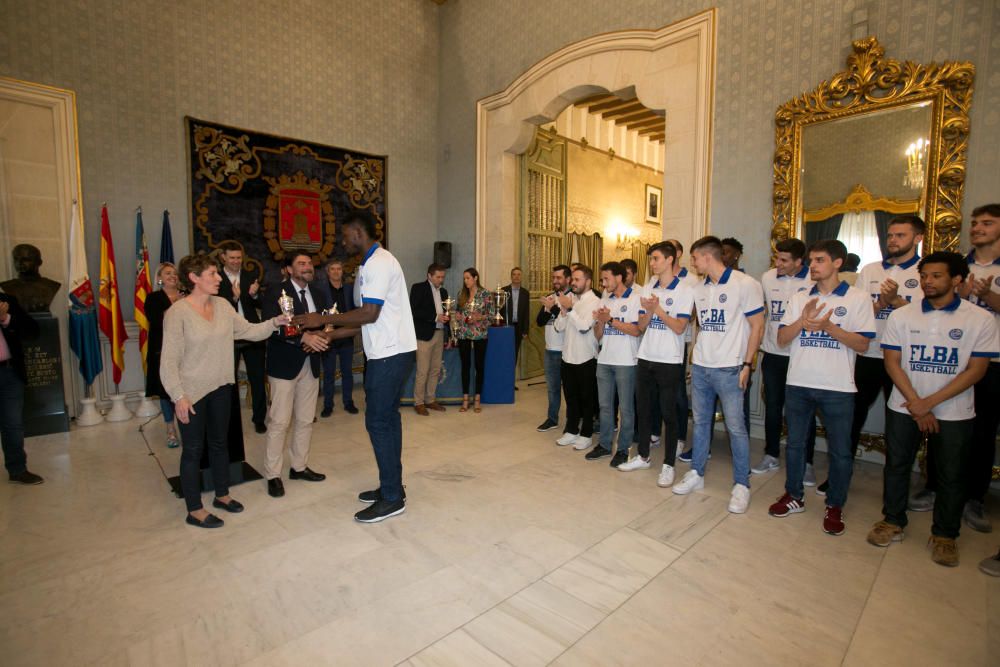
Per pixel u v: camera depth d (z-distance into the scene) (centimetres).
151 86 556
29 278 473
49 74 499
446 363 600
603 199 952
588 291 445
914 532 307
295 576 257
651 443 471
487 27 728
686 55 521
